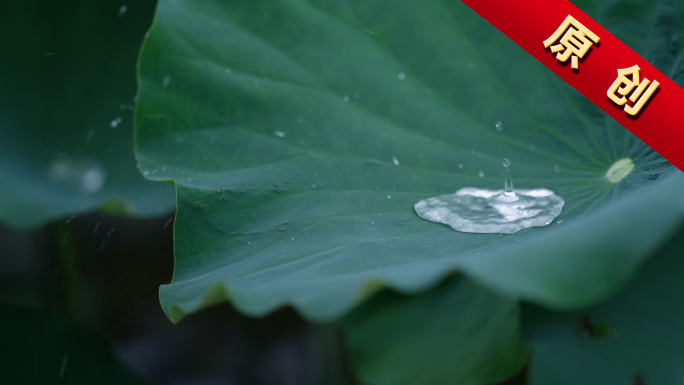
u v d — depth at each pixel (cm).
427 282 87
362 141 102
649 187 91
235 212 99
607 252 87
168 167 100
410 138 102
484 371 101
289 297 89
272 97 102
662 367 96
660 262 97
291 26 103
